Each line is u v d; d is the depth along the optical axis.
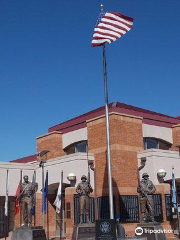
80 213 22.41
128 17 20.94
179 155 29.89
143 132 31.33
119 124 29.27
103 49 21.25
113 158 28.33
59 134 34.09
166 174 28.61
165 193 27.09
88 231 21.44
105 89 20.97
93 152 30.14
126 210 27.00
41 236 20.80
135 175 28.77
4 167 30.47
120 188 27.50
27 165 31.58
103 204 27.75
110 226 16.05
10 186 30.34
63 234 30.19
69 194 26.81
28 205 21.08
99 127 30.19
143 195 21.25
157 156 28.53
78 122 33.38
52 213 30.94
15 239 20.31
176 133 33.31
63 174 29.50
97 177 29.05
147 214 21.47
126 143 29.20
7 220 30.80
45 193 27.58
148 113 33.50
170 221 26.77
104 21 20.94
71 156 29.20
